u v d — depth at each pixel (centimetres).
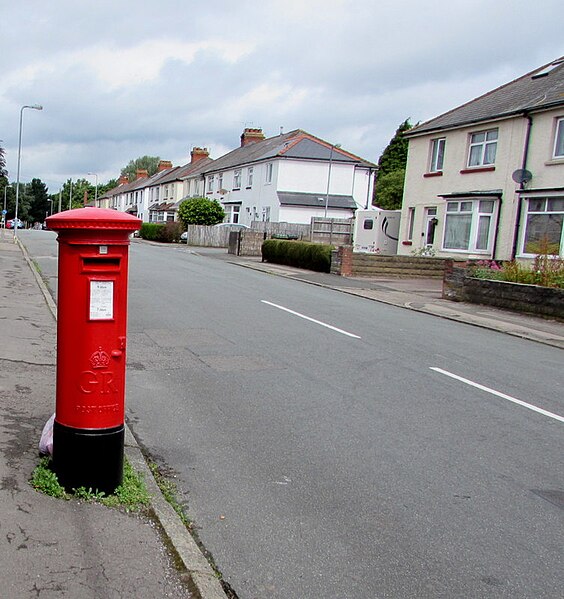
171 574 306
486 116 2297
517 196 2170
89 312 360
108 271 360
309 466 472
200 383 684
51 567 301
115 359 370
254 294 1505
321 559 343
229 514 390
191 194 5891
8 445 440
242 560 338
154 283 1584
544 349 1042
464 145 2423
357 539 367
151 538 338
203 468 459
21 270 1720
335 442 526
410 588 320
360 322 1184
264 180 4178
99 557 314
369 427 569
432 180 2600
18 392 583
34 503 358
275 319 1147
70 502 365
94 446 369
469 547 365
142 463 445
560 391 744
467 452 521
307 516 392
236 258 2872
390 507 411
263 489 429
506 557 356
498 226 2255
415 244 2697
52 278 1602
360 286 1870
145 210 7525
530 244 1997
